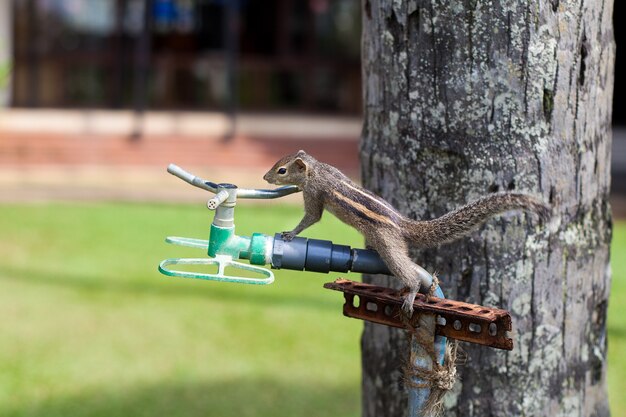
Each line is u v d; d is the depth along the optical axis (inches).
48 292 329.1
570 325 131.3
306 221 115.0
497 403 131.0
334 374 253.1
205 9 742.5
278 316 302.4
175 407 228.7
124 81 726.5
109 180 563.2
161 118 679.1
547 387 131.1
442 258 129.4
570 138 126.0
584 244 130.7
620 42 655.8
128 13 721.6
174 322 295.7
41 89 715.4
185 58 735.7
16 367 254.4
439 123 126.3
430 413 113.0
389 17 129.0
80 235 421.1
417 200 129.8
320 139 639.1
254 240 110.3
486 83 123.0
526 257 126.7
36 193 518.0
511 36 121.5
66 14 709.9
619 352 261.9
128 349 270.7
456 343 114.9
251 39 746.2
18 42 701.3
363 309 112.0
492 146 124.3
